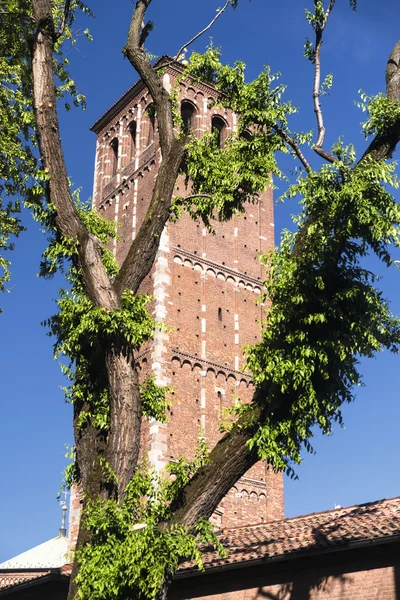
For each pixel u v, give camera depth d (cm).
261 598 2038
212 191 1619
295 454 1383
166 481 1405
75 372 1491
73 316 1416
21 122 2383
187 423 3938
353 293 1421
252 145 1598
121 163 5075
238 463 1373
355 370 1481
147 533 1269
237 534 2403
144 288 4222
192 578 2184
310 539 2009
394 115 1450
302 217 1481
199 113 4812
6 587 2619
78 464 1425
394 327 1473
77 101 2522
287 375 1380
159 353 3969
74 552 1328
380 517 2027
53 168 1481
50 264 1503
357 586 1872
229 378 4222
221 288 4406
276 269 1462
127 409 1373
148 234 1516
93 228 1738
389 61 1565
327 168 1410
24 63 2405
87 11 2277
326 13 1631
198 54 1716
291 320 1442
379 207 1384
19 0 2342
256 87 1627
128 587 1267
